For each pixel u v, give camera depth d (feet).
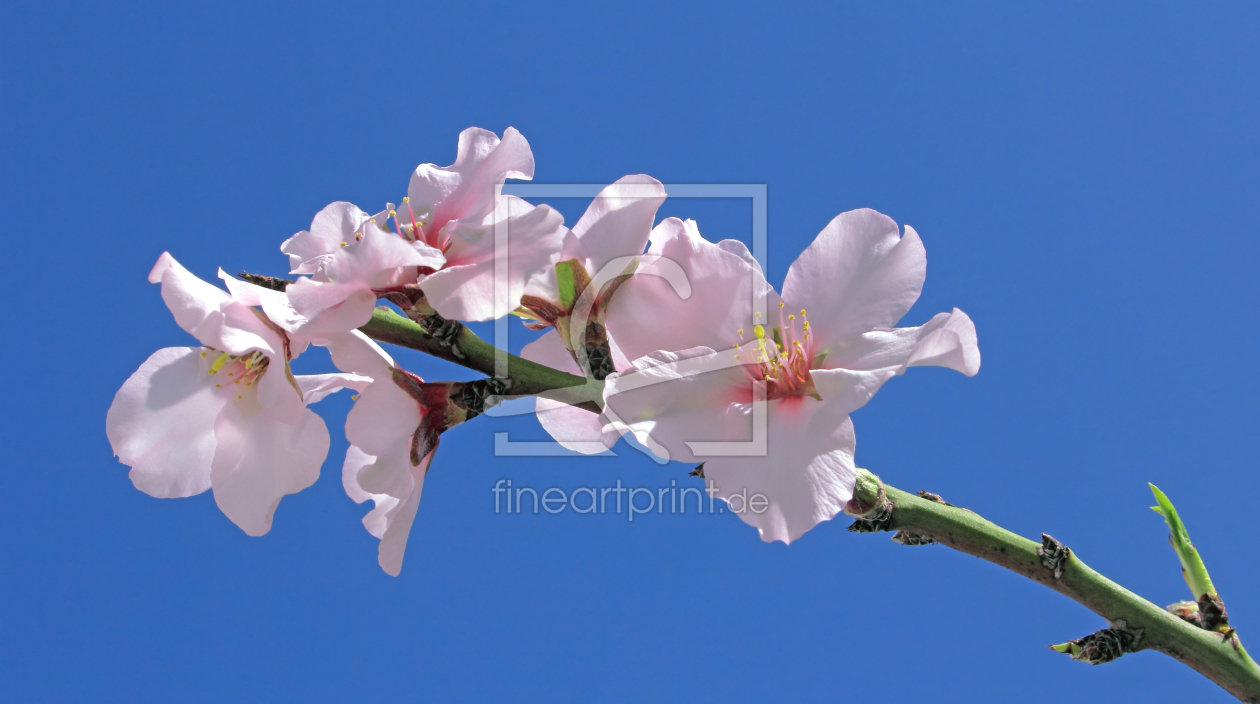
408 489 1.58
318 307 1.57
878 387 1.56
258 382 1.61
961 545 1.61
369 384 1.60
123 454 1.62
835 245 1.61
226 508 1.61
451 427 1.60
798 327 1.61
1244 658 1.61
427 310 1.59
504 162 1.63
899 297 1.60
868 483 1.59
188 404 1.62
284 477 1.60
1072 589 1.61
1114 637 1.61
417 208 1.63
